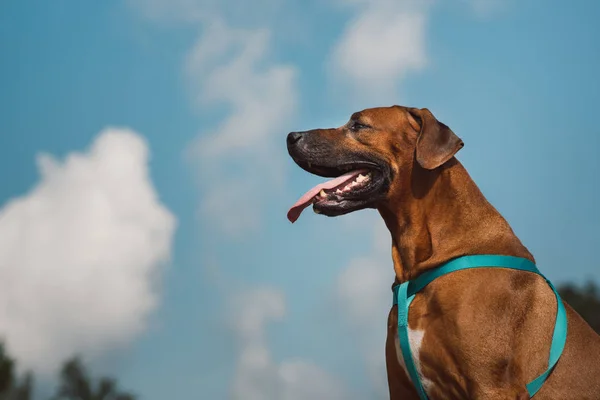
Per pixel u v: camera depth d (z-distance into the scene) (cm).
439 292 581
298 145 655
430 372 584
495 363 560
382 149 633
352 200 639
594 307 2206
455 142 607
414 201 621
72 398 1825
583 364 586
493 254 593
